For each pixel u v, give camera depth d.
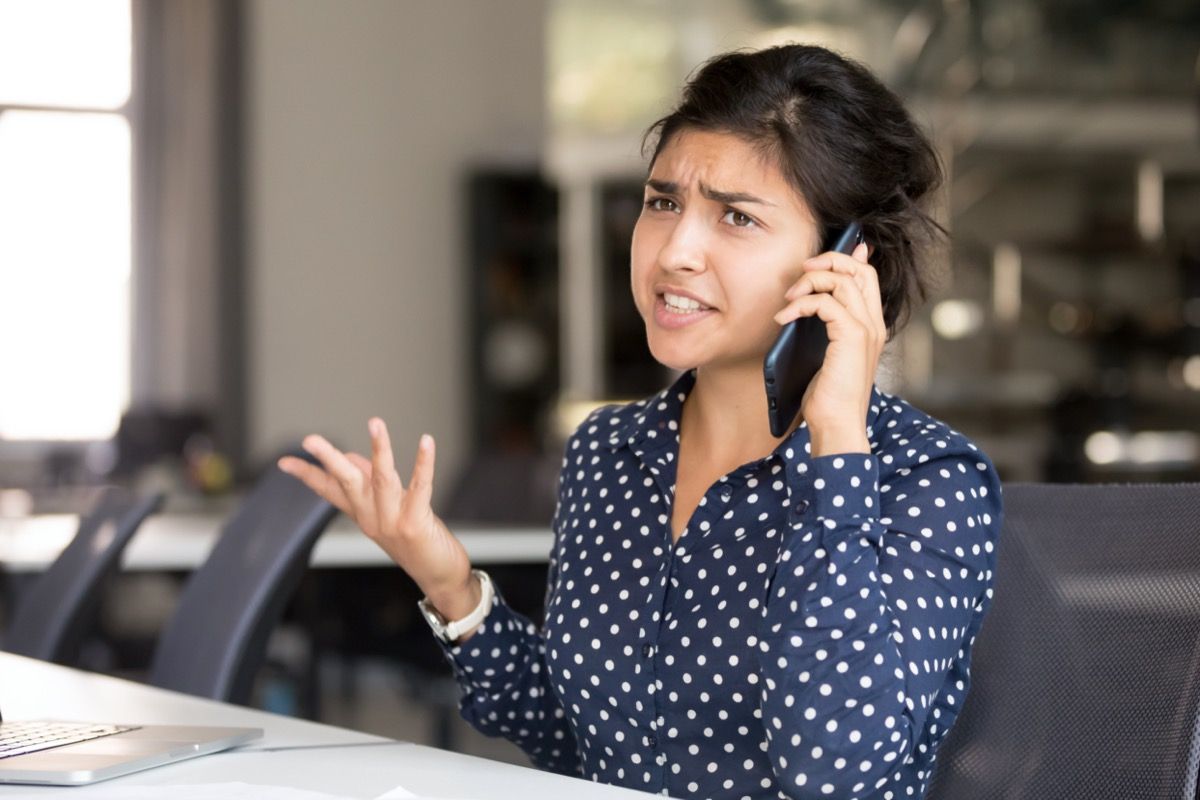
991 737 1.45
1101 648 1.41
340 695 5.68
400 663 4.23
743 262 1.45
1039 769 1.41
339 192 8.75
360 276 8.80
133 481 6.55
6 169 8.16
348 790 1.21
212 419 8.34
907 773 1.39
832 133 1.46
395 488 1.46
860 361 1.36
